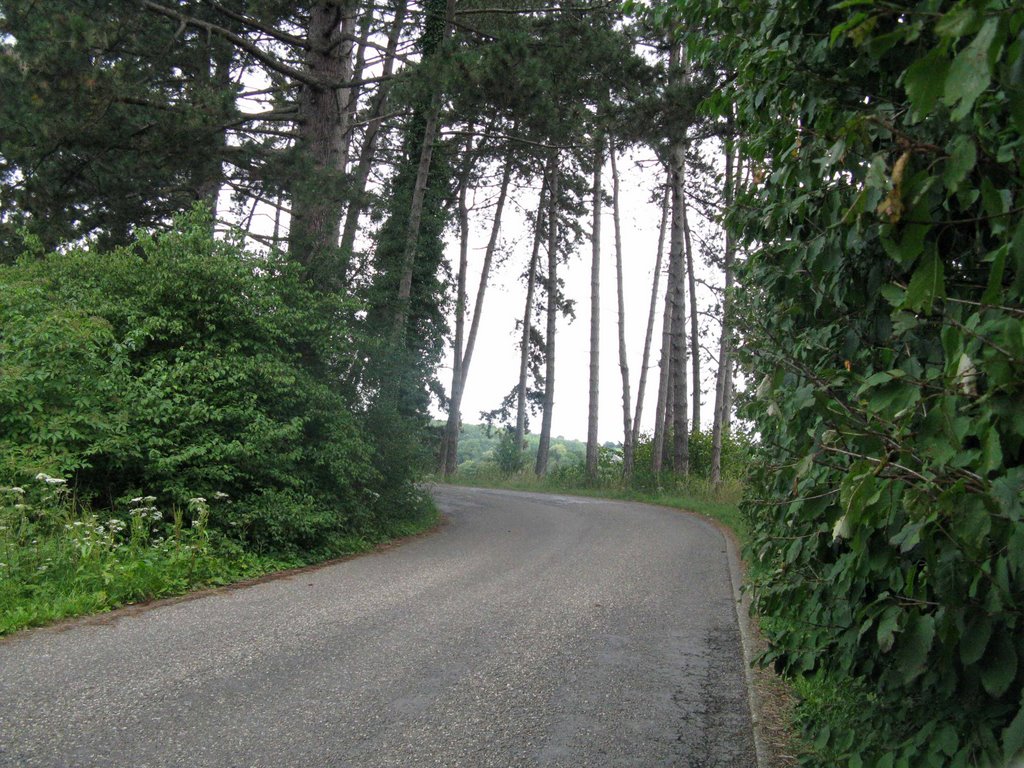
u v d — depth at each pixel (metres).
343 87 16.39
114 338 10.46
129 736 4.16
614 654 6.16
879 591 3.06
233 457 10.27
